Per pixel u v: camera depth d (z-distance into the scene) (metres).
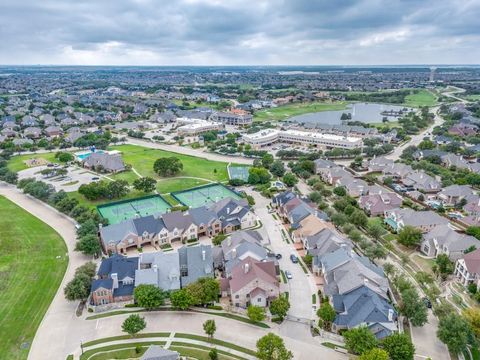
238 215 153.25
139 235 136.12
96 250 127.12
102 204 177.25
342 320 93.00
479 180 195.25
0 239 141.50
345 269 107.88
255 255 117.69
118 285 108.31
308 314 100.38
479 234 135.75
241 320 98.31
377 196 172.12
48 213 167.12
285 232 148.88
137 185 188.38
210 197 187.75
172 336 92.31
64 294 107.31
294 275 118.62
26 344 89.50
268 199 185.25
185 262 118.06
